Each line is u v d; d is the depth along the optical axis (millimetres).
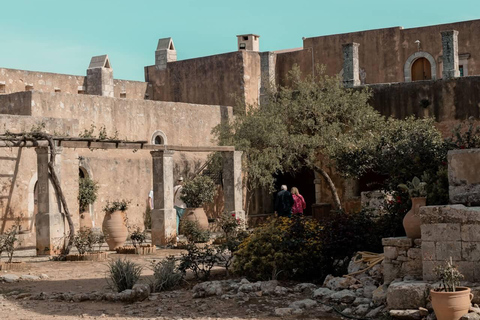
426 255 10055
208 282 12406
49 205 19766
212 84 37469
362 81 36844
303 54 37562
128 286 12383
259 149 29109
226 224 21969
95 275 15273
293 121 29469
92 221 26469
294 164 30000
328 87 28969
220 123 31828
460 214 9828
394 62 36062
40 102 25953
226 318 10164
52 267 16844
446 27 34875
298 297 11359
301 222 13609
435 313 9156
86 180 25953
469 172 11031
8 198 21812
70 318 10531
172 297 11930
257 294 11570
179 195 26422
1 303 11922
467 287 9336
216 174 31297
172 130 30844
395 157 14414
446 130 28047
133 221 28266
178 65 38906
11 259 17641
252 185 29891
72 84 36562
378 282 11266
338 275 12648
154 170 22922
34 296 12398
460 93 27844
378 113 28438
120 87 38094
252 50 39750
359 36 36812
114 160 27797
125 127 28875
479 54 34094
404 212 13273
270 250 12953
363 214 13508
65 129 22844
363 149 18109
